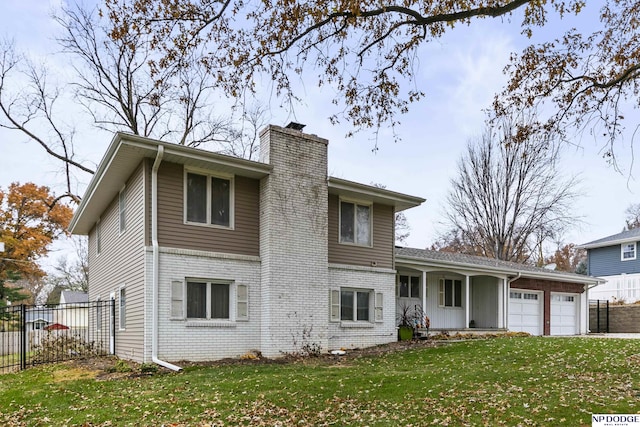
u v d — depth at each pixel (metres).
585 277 24.80
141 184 12.48
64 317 27.25
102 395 8.51
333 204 15.76
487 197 34.38
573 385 8.38
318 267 14.22
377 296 16.25
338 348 14.88
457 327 20.97
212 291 12.83
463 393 8.14
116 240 14.88
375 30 8.81
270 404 7.70
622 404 7.12
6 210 37.19
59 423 6.98
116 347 14.04
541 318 23.16
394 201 16.80
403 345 15.32
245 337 13.09
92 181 14.58
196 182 13.00
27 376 11.19
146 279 11.74
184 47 8.37
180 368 10.88
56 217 36.97
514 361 10.90
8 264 37.31
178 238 12.40
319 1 7.77
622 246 32.44
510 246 34.31
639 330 25.45
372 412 7.30
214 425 6.74
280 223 13.65
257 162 13.38
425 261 18.30
